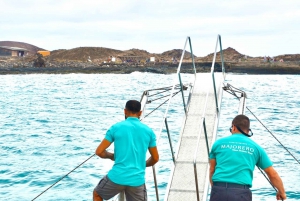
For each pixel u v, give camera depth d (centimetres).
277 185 558
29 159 2089
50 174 1798
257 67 13325
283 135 2727
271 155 2125
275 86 7906
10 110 4441
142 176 588
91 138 2688
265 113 3959
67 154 2200
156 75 13162
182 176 813
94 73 14212
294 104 4784
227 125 3064
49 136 2773
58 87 7981
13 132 2966
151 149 603
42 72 14075
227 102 4681
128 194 593
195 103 1005
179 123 3162
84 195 1511
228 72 13488
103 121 3516
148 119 3381
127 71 14262
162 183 1584
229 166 556
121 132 589
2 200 1468
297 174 1758
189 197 765
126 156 584
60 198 1480
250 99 5375
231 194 543
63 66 15188
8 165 1966
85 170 1850
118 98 5694
